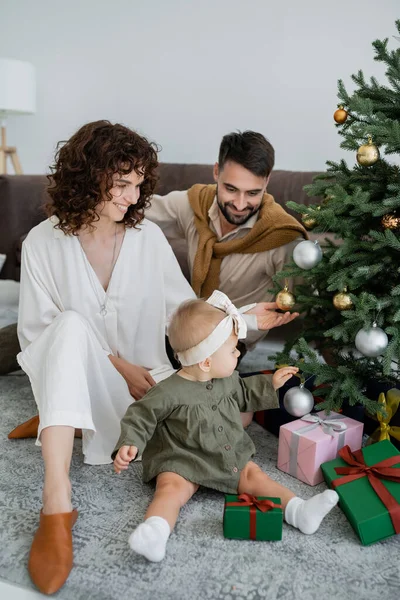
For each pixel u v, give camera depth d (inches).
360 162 57.9
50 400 48.7
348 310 58.5
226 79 144.3
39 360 55.5
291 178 121.8
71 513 45.1
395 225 57.0
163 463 52.4
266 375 57.9
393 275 60.3
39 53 161.9
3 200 120.0
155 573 43.3
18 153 172.1
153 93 152.5
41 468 57.6
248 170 67.2
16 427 65.0
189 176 131.0
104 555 45.1
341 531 49.4
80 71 158.7
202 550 46.1
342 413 64.7
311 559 45.4
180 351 52.1
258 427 69.1
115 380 58.8
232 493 52.7
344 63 132.4
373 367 65.7
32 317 59.7
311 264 59.3
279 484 52.2
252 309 65.4
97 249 60.3
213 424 52.4
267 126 142.9
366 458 54.9
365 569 44.5
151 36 149.0
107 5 151.3
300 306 68.2
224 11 140.6
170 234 85.4
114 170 54.3
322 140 138.4
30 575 42.3
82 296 59.7
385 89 61.2
